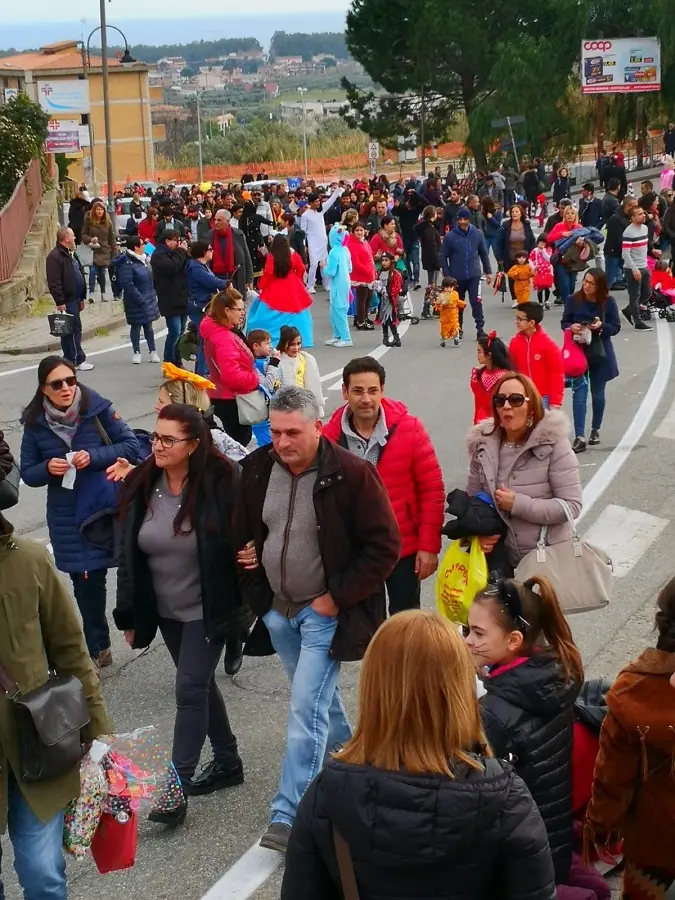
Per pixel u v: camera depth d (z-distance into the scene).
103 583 7.10
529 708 4.06
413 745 2.79
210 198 33.44
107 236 24.42
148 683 7.07
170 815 5.37
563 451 6.05
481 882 2.79
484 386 9.62
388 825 2.72
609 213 25.33
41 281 26.05
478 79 61.88
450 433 12.91
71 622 4.16
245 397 10.22
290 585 5.18
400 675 2.79
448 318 18.73
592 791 4.26
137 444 6.98
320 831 2.82
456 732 2.80
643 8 56.78
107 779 4.25
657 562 8.79
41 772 3.93
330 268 19.00
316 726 5.16
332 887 2.90
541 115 57.28
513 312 22.36
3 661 3.98
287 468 5.19
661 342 18.30
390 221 21.69
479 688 5.13
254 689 6.93
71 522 6.89
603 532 9.45
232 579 5.44
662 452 11.76
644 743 4.01
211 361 10.38
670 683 3.92
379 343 19.53
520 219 22.84
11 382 17.06
